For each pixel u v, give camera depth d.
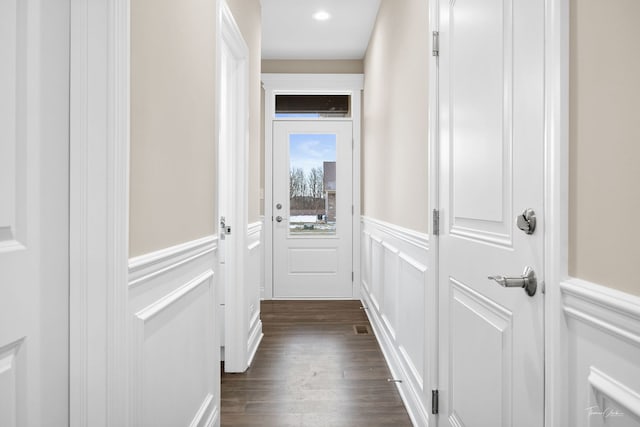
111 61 0.94
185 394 1.45
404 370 2.29
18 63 0.81
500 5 1.16
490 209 1.23
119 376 0.97
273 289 4.67
